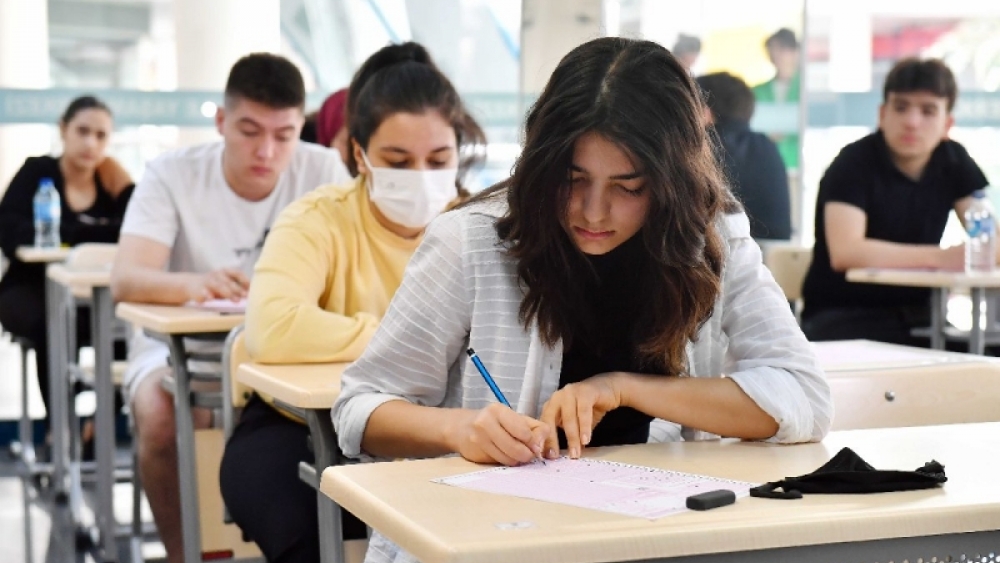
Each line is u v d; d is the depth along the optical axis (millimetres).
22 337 5324
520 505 1145
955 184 4449
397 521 1097
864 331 4297
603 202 1449
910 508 1127
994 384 2020
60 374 4699
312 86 5961
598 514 1104
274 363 2330
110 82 5801
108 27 5793
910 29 6277
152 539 4129
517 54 6023
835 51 6094
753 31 5969
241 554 2740
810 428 1538
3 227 5422
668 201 1447
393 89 2512
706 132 1512
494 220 1617
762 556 1073
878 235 4430
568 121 1439
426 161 2523
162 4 5855
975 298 4031
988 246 4367
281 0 5941
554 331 1568
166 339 2748
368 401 1615
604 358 1616
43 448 5711
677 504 1142
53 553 4016
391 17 5992
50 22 5723
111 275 3377
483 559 989
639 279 1569
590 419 1480
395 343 1649
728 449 1490
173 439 3164
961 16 6312
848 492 1197
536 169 1469
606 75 1438
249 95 3336
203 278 3184
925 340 4328
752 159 4914
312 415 1970
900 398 1959
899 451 1464
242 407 2490
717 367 1690
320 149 3602
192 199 3467
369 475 1307
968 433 1602
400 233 2594
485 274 1611
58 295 4633
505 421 1388
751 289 1671
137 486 3701
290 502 2238
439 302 1630
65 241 5496
